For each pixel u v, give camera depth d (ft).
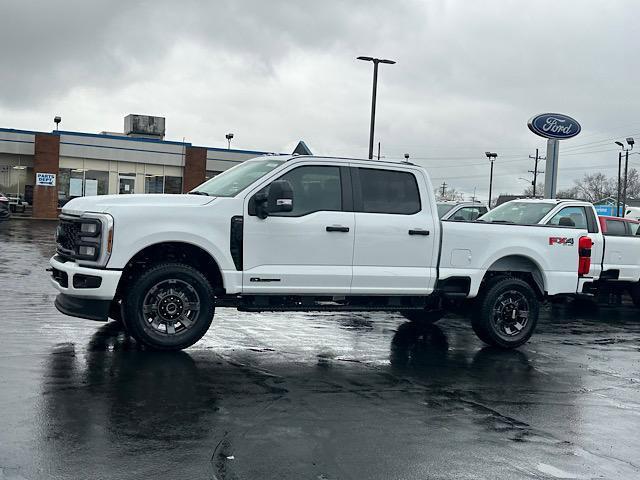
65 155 138.41
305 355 27.35
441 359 28.32
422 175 29.63
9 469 14.49
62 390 20.31
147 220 25.08
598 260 44.70
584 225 44.80
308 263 27.30
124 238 24.72
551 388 24.35
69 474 14.42
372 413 20.02
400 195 29.19
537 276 32.48
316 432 18.01
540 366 28.02
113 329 29.89
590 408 21.95
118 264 24.68
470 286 30.25
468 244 30.17
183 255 26.86
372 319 38.06
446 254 29.73
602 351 32.14
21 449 15.61
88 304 25.03
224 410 19.39
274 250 26.76
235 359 25.71
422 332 34.65
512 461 16.62
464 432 18.71
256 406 19.95
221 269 26.12
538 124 79.61
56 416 17.98
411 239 28.91
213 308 26.04
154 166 146.20
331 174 28.09
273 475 15.01
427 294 29.48
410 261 28.99
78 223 25.36
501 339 31.07
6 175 138.31
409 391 22.79
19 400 19.15
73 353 25.02
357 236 27.96
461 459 16.58
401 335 33.42
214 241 25.89
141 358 24.77
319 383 23.09
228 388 21.66
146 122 164.55
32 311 33.55
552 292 32.24
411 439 17.88
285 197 25.64
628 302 54.24
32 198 140.15
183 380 22.22
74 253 25.41
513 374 26.25
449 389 23.41
